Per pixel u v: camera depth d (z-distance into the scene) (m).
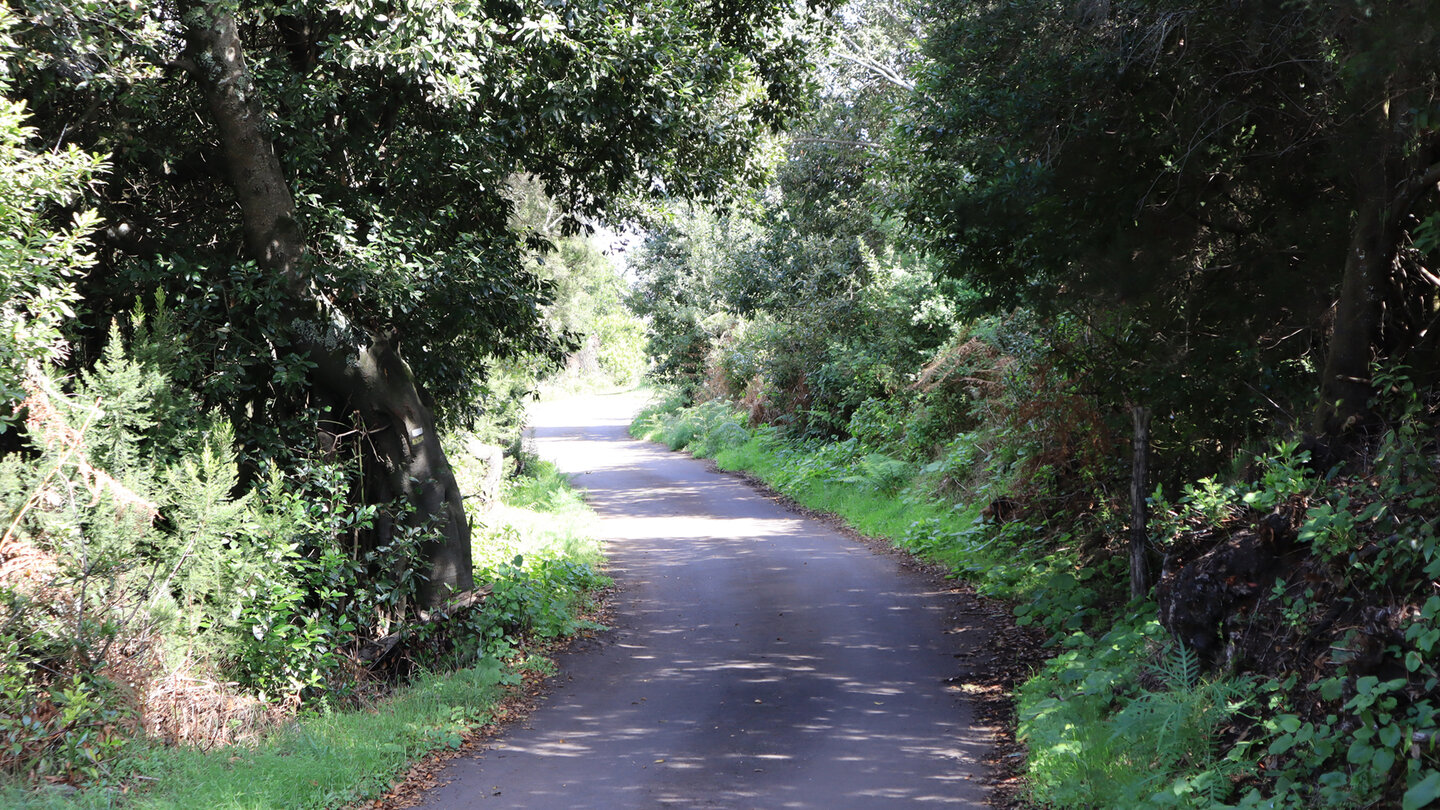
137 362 9.42
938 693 10.05
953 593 14.78
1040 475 16.36
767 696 10.13
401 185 11.50
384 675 10.88
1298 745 6.32
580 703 10.09
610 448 43.44
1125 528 13.39
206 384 10.27
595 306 50.19
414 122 11.84
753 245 31.53
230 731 8.38
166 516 9.55
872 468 24.28
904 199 13.33
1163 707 7.18
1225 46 8.85
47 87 9.12
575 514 23.73
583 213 14.05
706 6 14.04
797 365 32.97
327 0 10.46
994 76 10.40
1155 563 11.92
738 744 8.62
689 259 43.03
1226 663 7.54
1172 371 10.24
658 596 15.59
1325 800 5.83
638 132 12.44
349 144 11.41
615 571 17.80
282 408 11.51
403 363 11.88
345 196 11.35
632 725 9.30
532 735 9.05
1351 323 8.35
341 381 11.25
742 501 27.20
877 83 22.94
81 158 8.06
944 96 11.07
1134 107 9.59
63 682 7.47
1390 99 7.75
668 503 27.20
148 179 11.13
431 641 11.35
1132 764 7.11
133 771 7.14
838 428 31.80
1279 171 9.47
